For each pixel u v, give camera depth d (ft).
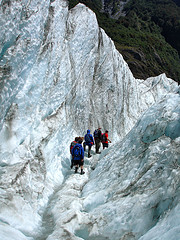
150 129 14.01
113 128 41.57
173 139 11.84
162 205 8.86
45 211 14.30
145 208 9.56
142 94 73.97
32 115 18.34
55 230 10.66
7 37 13.91
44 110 21.20
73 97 29.22
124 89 50.29
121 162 15.46
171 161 10.25
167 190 9.02
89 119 35.65
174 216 7.47
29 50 16.38
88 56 35.17
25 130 16.87
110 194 12.95
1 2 13.25
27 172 14.02
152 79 86.63
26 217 11.52
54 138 22.34
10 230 9.05
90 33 35.55
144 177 11.17
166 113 13.46
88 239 10.32
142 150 13.83
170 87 84.23
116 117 43.60
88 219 11.37
